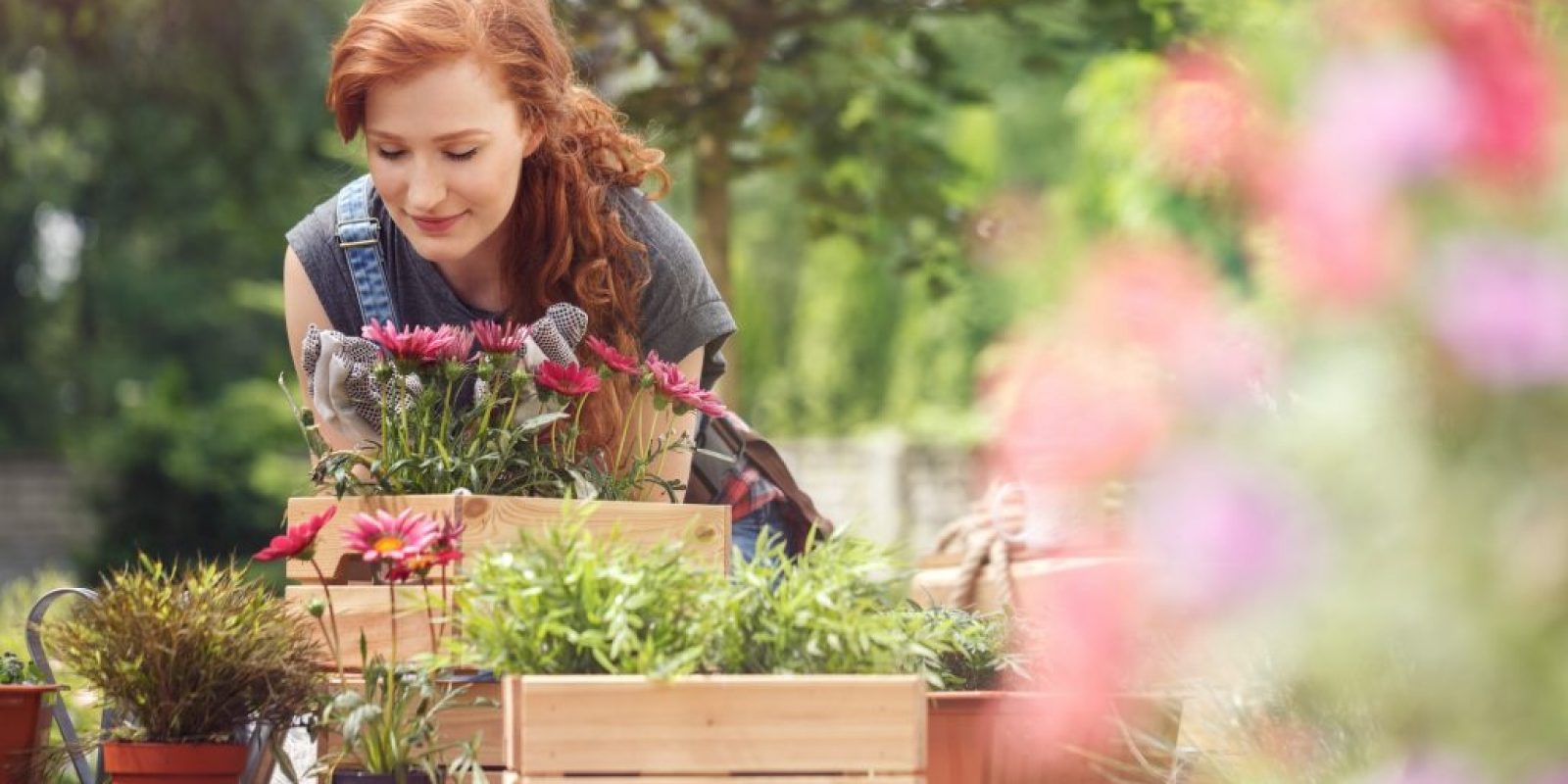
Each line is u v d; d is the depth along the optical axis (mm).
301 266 2775
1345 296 1105
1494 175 1089
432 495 2299
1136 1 5688
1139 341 1201
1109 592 1281
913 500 14680
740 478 3117
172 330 21734
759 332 19484
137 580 2232
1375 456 1096
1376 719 1721
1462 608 1056
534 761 1833
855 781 1847
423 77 2422
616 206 2777
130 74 11992
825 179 6668
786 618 1934
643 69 6277
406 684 2146
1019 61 6406
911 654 2139
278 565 13969
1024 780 2209
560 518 2285
